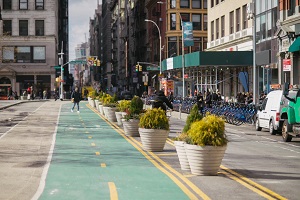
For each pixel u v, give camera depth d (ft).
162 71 234.79
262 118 97.40
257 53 158.81
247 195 37.01
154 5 323.78
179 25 295.07
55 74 327.88
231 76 182.50
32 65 321.32
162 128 63.36
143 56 367.25
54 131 93.66
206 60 166.91
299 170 49.60
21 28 324.19
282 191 38.70
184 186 40.19
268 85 151.43
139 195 36.78
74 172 47.32
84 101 280.10
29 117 136.26
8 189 39.37
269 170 49.34
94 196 36.42
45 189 39.11
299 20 126.82
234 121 117.08
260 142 78.69
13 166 51.13
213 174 45.21
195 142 44.83
